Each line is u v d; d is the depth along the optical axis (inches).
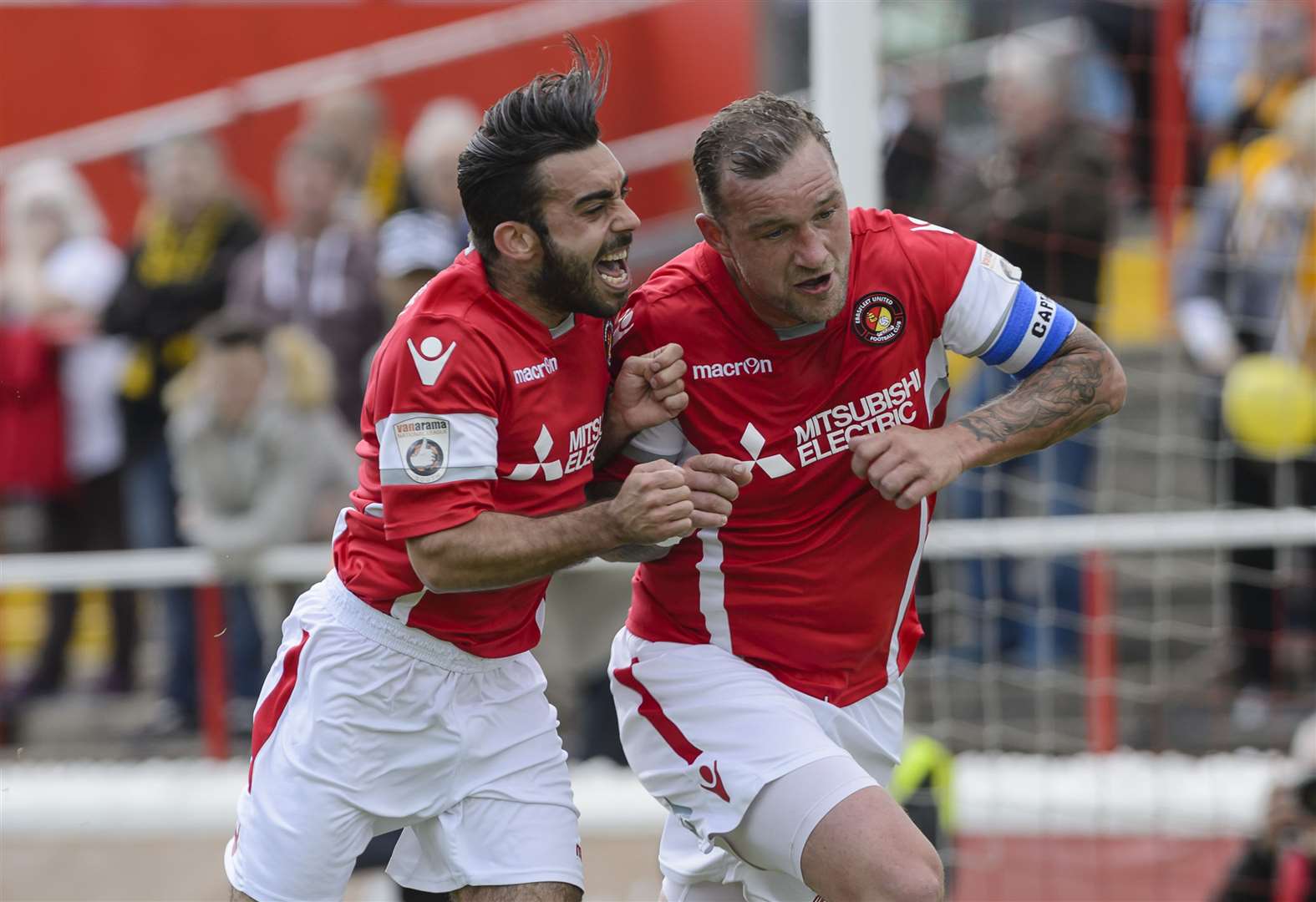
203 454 882.8
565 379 450.9
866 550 481.1
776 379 463.2
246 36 1112.8
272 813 482.6
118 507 1003.9
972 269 463.8
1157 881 863.1
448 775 482.9
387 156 994.7
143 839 901.8
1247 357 955.3
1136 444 1069.1
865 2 611.2
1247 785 878.4
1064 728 954.7
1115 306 1084.5
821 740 471.5
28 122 1099.3
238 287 966.4
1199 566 1052.5
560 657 791.1
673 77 1128.2
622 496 423.5
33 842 906.7
